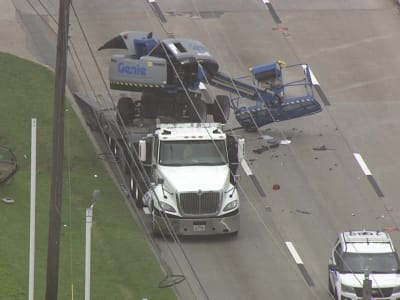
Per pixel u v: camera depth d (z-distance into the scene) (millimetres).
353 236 141500
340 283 134500
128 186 170500
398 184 175250
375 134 192875
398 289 134000
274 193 170375
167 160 158750
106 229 155125
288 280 144375
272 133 191625
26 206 158875
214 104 185750
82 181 170000
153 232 155125
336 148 186750
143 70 174125
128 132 170500
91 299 134125
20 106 194000
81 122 191375
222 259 149625
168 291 139125
